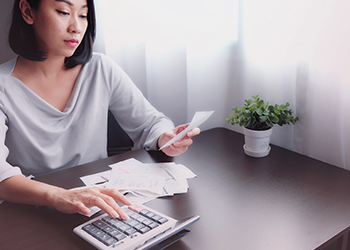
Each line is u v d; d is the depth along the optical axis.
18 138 1.07
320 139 1.10
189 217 0.69
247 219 0.72
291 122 1.13
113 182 0.88
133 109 1.31
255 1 1.19
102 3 1.48
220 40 1.39
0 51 1.60
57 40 0.97
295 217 0.72
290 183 0.89
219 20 1.37
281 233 0.67
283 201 0.79
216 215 0.74
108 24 1.51
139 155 1.10
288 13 1.09
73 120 1.19
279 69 1.16
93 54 1.27
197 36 1.42
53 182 0.91
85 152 1.22
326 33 1.00
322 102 1.06
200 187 0.87
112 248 0.58
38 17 0.95
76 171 0.98
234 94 1.43
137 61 1.62
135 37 1.58
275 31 1.14
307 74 1.11
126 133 1.50
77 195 0.74
